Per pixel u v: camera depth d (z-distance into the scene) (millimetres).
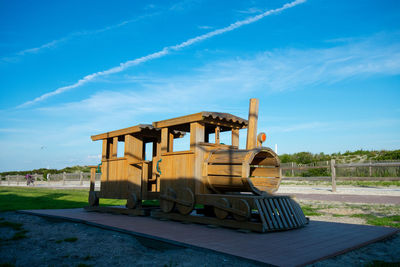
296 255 4227
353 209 9875
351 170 22891
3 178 48500
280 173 7266
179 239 5246
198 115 7219
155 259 4227
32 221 7590
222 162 6910
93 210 9781
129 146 9180
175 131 9312
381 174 21094
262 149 6750
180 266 3881
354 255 4488
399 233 6176
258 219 6863
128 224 6883
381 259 4309
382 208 9789
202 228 6434
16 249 4816
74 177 36875
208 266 3863
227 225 6398
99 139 10656
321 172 24812
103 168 10172
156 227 6504
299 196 14836
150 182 9461
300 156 34281
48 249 4832
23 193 17750
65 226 6879
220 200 6578
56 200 13359
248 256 4145
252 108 7027
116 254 4520
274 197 6492
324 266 3904
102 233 6070
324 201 12391
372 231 6098
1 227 6746
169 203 7641
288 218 6371
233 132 8242
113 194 9469
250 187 6320
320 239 5309
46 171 48188
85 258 4305
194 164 7219
